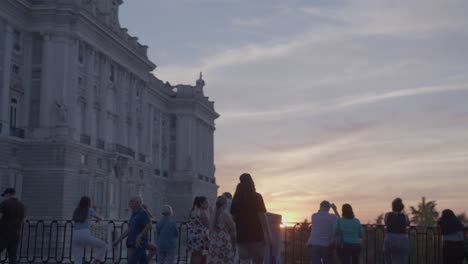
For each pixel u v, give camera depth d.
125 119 80.06
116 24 76.56
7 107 58.84
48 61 62.19
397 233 19.28
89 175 65.88
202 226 19.55
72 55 63.47
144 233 17.47
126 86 80.75
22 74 62.31
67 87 62.78
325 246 19.17
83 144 64.19
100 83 71.31
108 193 70.56
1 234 19.50
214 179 128.62
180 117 111.75
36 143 60.94
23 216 20.00
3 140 57.81
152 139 102.38
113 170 72.81
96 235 56.25
